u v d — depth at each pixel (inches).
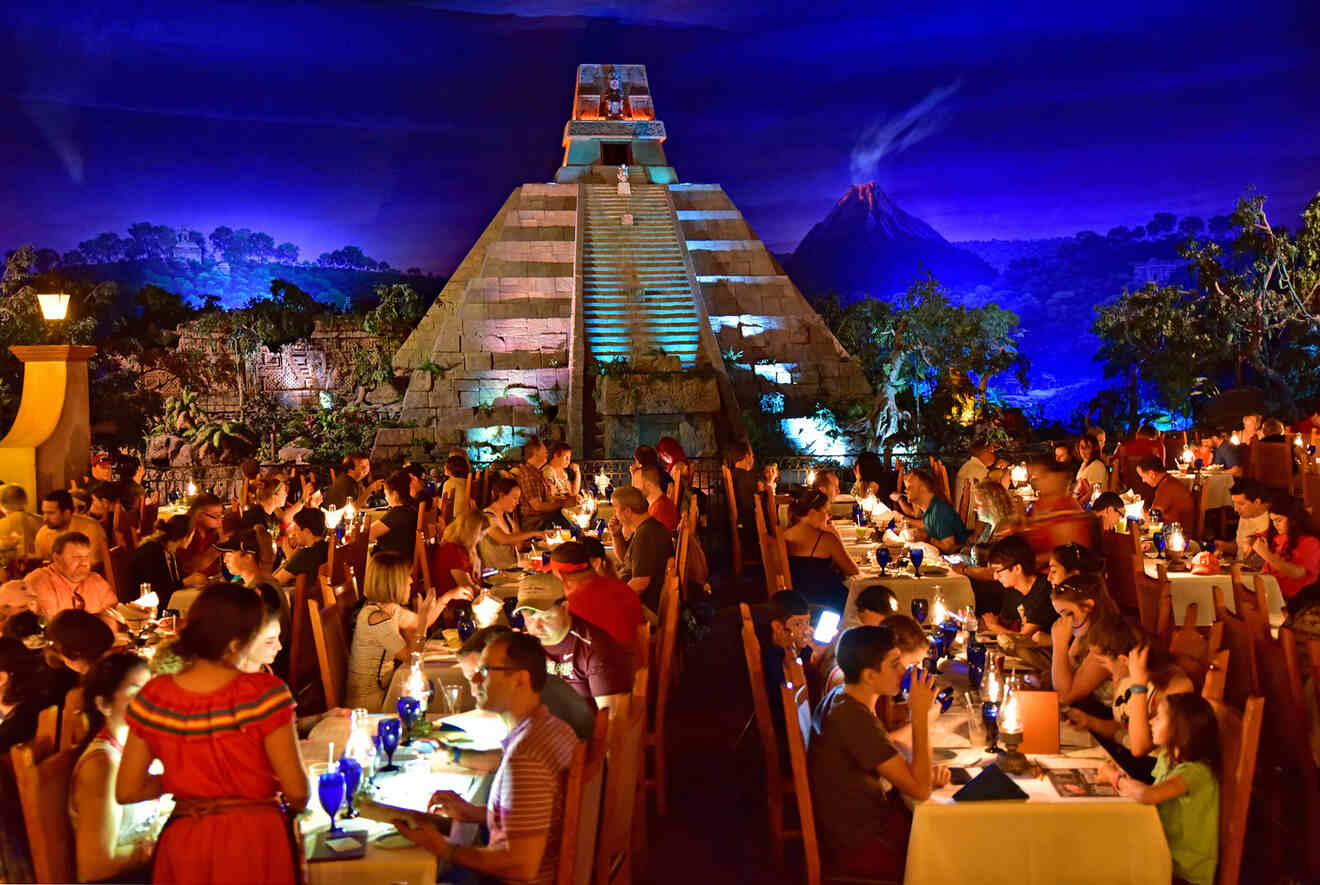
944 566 358.6
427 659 260.1
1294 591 327.3
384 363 1273.4
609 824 169.5
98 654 188.1
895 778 178.1
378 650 255.1
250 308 1362.0
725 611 480.1
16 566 318.7
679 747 304.0
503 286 1163.9
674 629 268.4
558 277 1183.6
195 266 2260.1
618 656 227.9
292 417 1186.6
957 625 266.8
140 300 1401.3
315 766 186.5
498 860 147.3
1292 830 212.7
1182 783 171.8
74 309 1256.8
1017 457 793.6
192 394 1215.6
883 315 1339.8
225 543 349.7
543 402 1097.4
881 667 184.1
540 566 366.6
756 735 311.9
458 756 189.2
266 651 196.4
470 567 343.0
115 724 149.9
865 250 2402.8
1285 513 334.0
